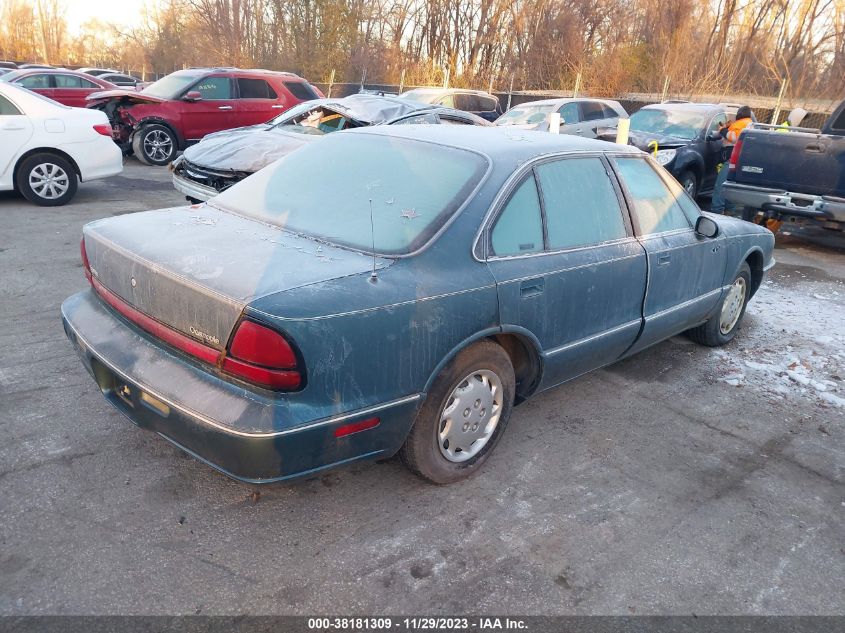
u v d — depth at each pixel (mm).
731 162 9273
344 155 3781
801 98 23625
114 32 44031
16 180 8773
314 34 32781
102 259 3176
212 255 2896
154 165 13562
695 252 4617
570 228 3686
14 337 4645
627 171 4242
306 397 2586
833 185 8289
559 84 30812
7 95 8586
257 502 3139
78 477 3203
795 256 8914
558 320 3588
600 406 4387
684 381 4848
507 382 3439
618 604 2695
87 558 2707
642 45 28000
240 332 2510
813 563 3033
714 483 3598
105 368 3016
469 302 3055
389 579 2729
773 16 25312
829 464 3875
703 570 2928
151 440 3541
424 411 3074
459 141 3697
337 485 3320
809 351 5535
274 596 2602
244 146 7879
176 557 2756
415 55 35406
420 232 3090
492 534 3045
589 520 3199
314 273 2768
